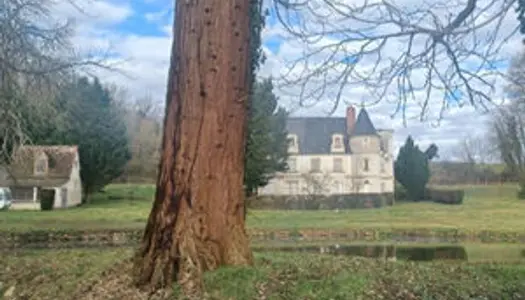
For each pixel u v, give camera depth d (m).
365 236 27.03
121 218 34.47
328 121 59.00
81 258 10.42
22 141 20.75
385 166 57.31
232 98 7.38
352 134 57.75
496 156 55.59
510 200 53.00
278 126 38.59
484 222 31.64
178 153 7.23
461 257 18.00
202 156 7.20
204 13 7.30
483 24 8.55
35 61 19.23
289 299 6.61
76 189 48.06
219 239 7.22
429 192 53.91
